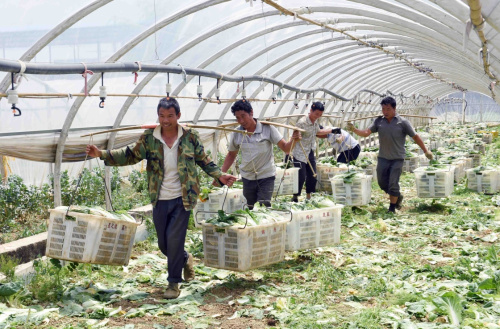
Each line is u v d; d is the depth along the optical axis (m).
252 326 5.34
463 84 38.38
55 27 7.65
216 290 6.49
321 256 7.93
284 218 6.98
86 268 7.04
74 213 5.97
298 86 18.12
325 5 10.94
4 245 7.51
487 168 13.86
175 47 10.84
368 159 15.46
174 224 6.10
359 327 5.16
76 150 10.30
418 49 18.08
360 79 23.97
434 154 17.59
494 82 15.53
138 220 9.28
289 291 6.39
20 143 9.02
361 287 6.57
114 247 6.16
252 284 6.70
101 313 5.64
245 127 8.07
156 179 6.10
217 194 9.61
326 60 18.05
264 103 17.17
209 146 15.77
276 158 18.95
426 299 5.84
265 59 14.44
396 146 11.24
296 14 10.35
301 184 11.71
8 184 10.48
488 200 12.81
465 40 6.09
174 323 5.45
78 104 9.30
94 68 7.59
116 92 10.59
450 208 11.67
